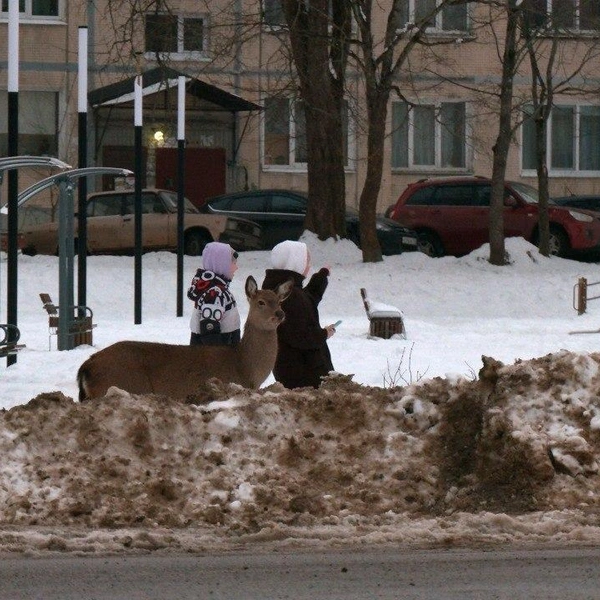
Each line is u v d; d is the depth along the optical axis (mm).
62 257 35094
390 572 14297
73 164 83375
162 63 58281
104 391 20000
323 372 21797
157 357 20266
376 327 38781
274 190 69312
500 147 60688
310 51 61000
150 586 13711
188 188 84938
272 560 14883
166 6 57750
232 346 20703
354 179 87438
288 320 21625
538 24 70938
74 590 13531
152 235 66625
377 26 84188
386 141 89000
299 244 22219
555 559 14875
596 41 72312
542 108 66062
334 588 13648
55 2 83938
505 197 70062
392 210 73750
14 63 34094
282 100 69000
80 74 41188
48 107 84375
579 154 91688
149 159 84562
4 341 31422
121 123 83688
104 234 66375
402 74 83500
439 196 71938
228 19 65812
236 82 83500
